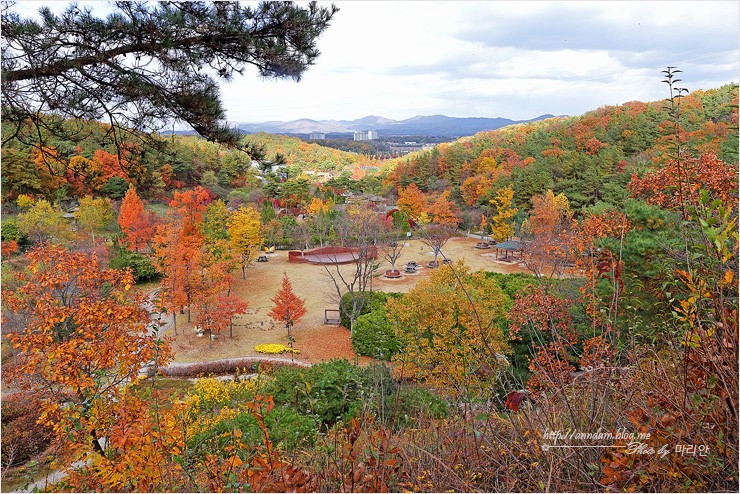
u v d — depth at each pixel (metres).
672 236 8.42
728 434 2.14
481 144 71.31
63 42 5.12
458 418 2.99
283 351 18.45
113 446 3.93
